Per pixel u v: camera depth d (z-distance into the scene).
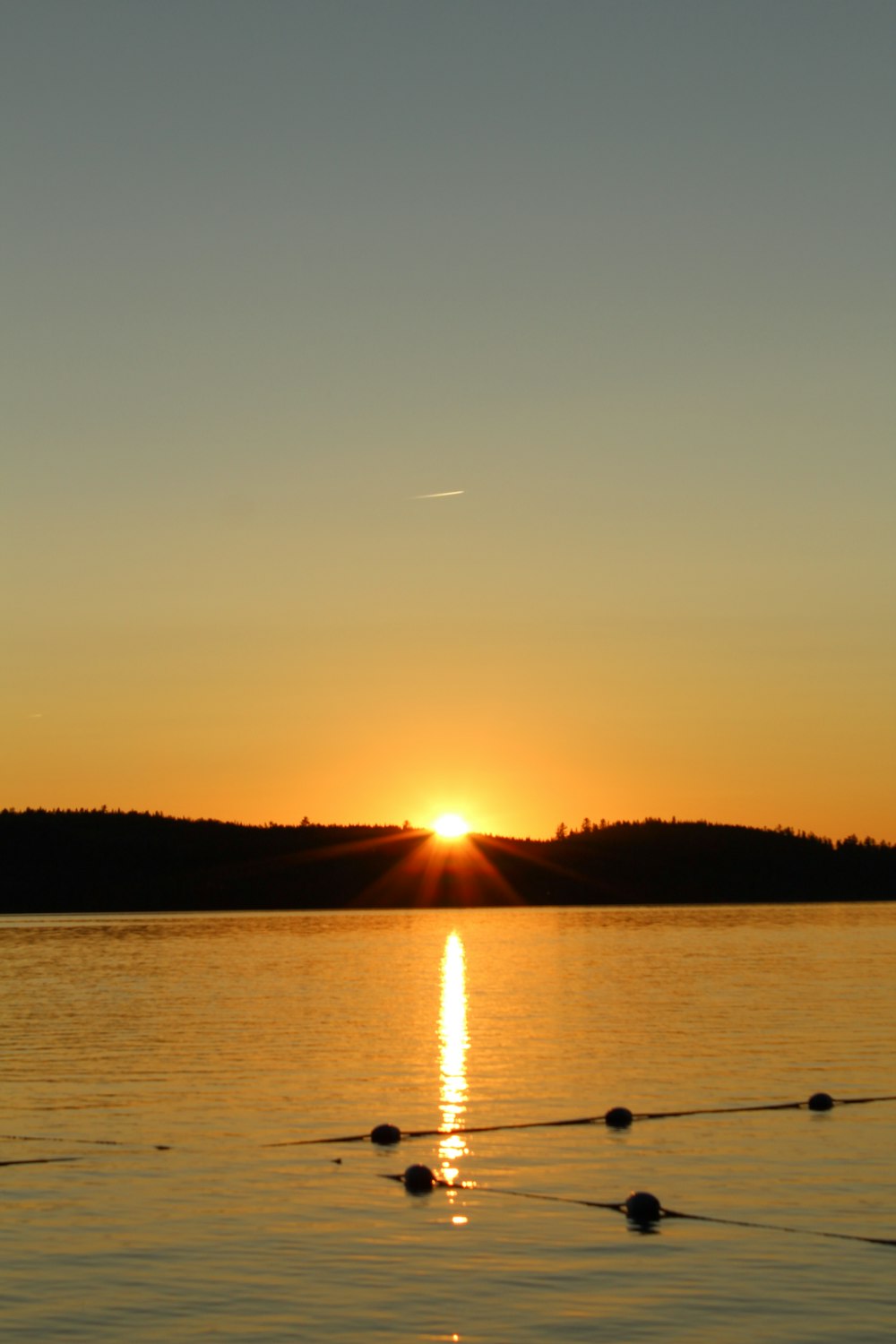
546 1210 26.08
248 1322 19.67
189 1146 32.06
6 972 95.06
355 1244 23.72
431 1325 19.50
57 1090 40.50
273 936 150.62
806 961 102.25
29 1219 25.45
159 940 142.25
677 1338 18.94
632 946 126.00
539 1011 64.88
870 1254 23.00
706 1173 29.09
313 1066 45.44
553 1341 18.83
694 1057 47.12
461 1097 38.84
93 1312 20.11
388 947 126.75
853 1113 36.19
